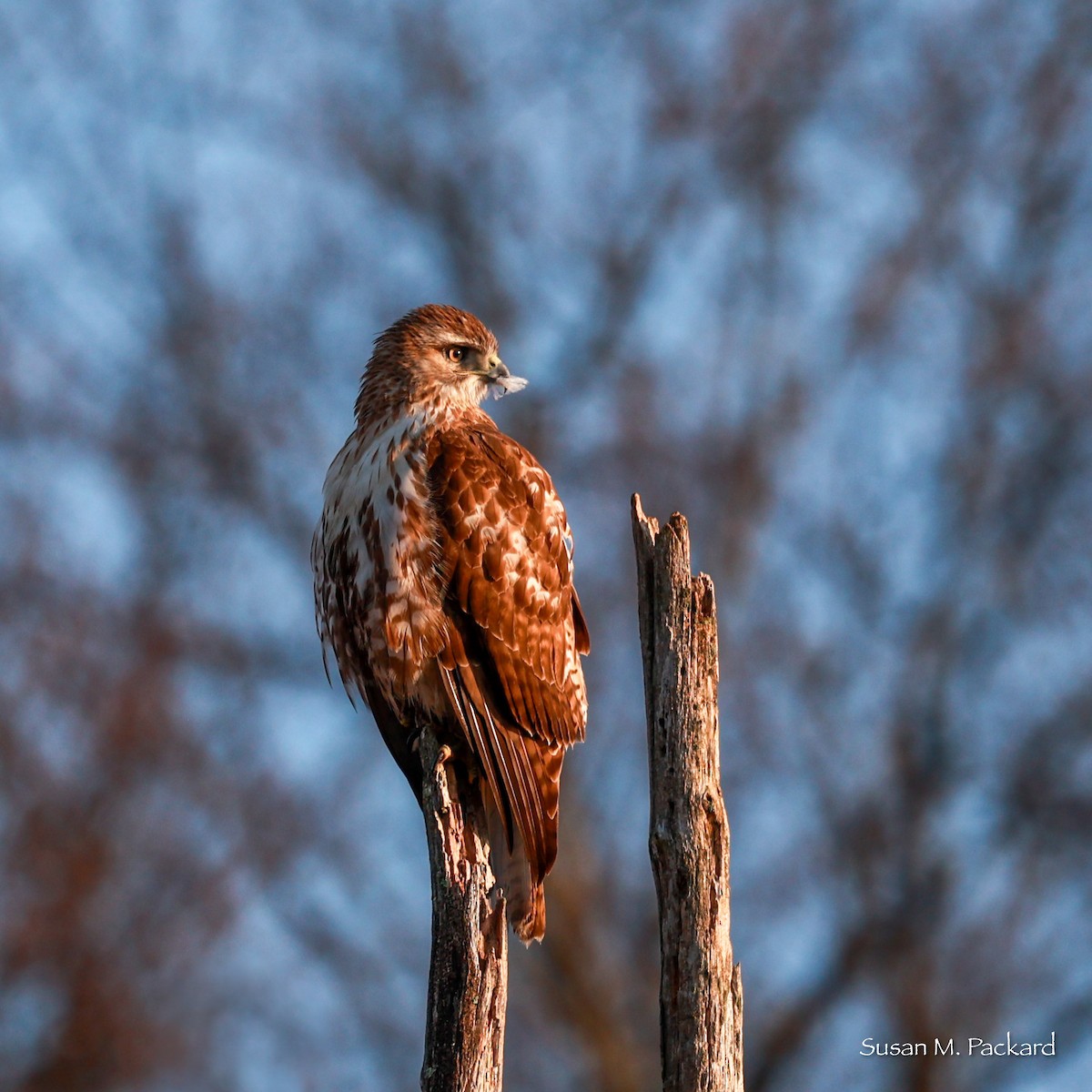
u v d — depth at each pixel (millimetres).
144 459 19656
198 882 16594
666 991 5727
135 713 17344
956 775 17203
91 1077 15914
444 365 8016
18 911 16266
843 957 16109
